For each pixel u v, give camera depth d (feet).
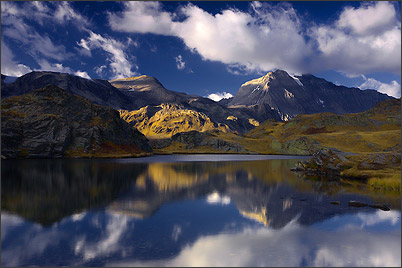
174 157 546.26
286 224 83.97
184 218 90.27
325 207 106.22
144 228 79.71
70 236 72.49
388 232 76.69
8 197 119.65
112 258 59.21
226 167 294.25
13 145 384.06
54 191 134.51
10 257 59.36
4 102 434.30
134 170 245.65
